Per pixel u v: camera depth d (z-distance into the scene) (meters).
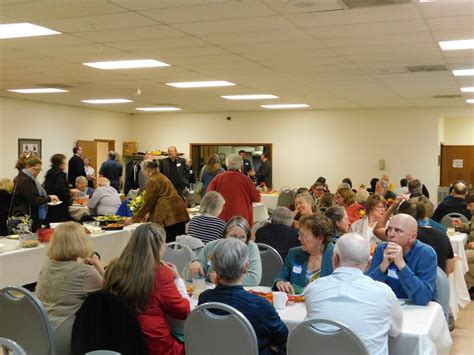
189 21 5.07
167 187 5.97
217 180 6.03
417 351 2.51
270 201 11.81
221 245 2.57
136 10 4.71
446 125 14.16
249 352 2.37
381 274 3.12
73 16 4.92
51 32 5.57
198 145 14.73
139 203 6.26
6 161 11.59
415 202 4.94
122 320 2.43
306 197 5.13
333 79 8.51
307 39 5.77
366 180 12.97
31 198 5.63
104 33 5.59
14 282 4.55
